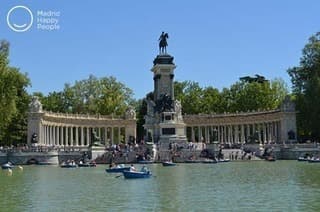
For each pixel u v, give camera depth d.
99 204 40.44
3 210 37.78
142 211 36.50
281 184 53.06
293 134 130.38
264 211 35.84
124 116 150.62
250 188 49.97
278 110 134.50
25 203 41.41
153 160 108.81
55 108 167.50
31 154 106.25
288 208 36.91
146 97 171.88
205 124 151.88
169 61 136.88
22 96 139.38
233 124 148.88
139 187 52.81
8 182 60.44
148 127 134.12
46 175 71.94
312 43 133.12
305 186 50.56
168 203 40.34
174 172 74.38
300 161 104.00
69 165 95.12
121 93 174.50
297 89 134.88
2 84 112.00
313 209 36.19
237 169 79.00
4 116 114.00
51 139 135.38
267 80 177.38
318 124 127.25
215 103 175.25
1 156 105.69
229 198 42.81
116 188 52.22
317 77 125.19
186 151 112.44
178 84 188.00
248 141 134.50
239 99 167.75
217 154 111.81
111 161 102.38
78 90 169.88
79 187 53.66
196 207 38.06
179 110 133.38
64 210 37.50
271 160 106.81
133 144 127.38
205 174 69.25
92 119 144.38
